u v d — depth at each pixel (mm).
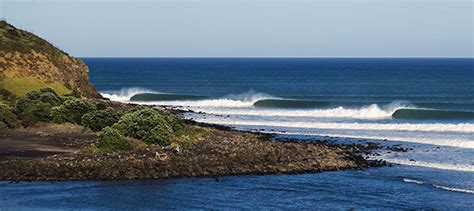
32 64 64688
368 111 67000
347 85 128750
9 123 46688
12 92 58438
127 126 40125
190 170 35594
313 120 62062
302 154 40719
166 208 29156
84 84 72625
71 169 34156
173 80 146750
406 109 67500
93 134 44500
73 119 48719
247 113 68125
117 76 162125
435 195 32125
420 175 36469
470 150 44469
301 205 30188
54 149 38375
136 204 29672
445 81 143750
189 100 86062
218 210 29141
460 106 79375
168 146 39531
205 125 53750
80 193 31062
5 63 62562
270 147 42250
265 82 140250
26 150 37969
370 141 48500
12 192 30828
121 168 34688
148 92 99375
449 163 39719
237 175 35719
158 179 34125
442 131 54031
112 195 30922
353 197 31703
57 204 29234
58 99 52844
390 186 33938
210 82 139875
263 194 32000
